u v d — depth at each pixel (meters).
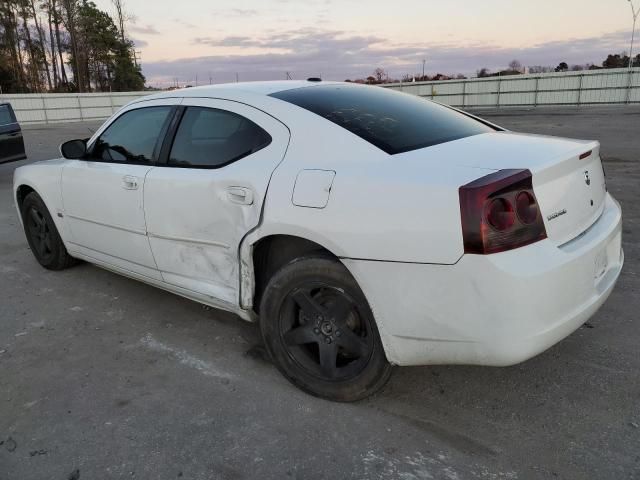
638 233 5.18
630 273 4.14
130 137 3.57
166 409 2.65
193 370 3.03
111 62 69.56
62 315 3.81
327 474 2.17
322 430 2.45
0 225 6.59
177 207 3.10
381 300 2.30
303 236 2.48
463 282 2.09
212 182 2.88
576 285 2.20
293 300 2.67
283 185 2.56
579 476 2.10
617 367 2.86
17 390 2.87
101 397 2.77
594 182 2.59
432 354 2.28
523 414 2.51
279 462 2.25
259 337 3.41
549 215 2.18
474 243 2.04
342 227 2.34
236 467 2.23
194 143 3.12
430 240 2.12
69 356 3.22
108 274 4.61
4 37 60.00
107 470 2.23
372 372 2.49
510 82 33.72
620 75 30.56
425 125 2.87
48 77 66.12
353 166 2.43
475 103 35.25
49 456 2.33
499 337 2.08
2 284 4.46
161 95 3.50
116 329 3.57
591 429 2.38
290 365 2.75
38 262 4.96
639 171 8.54
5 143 9.95
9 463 2.29
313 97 2.97
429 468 2.18
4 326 3.66
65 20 64.75
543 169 2.16
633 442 2.28
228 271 2.95
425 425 2.46
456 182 2.12
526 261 2.06
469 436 2.37
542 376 2.81
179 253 3.21
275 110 2.84
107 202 3.62
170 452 2.33
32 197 4.51
